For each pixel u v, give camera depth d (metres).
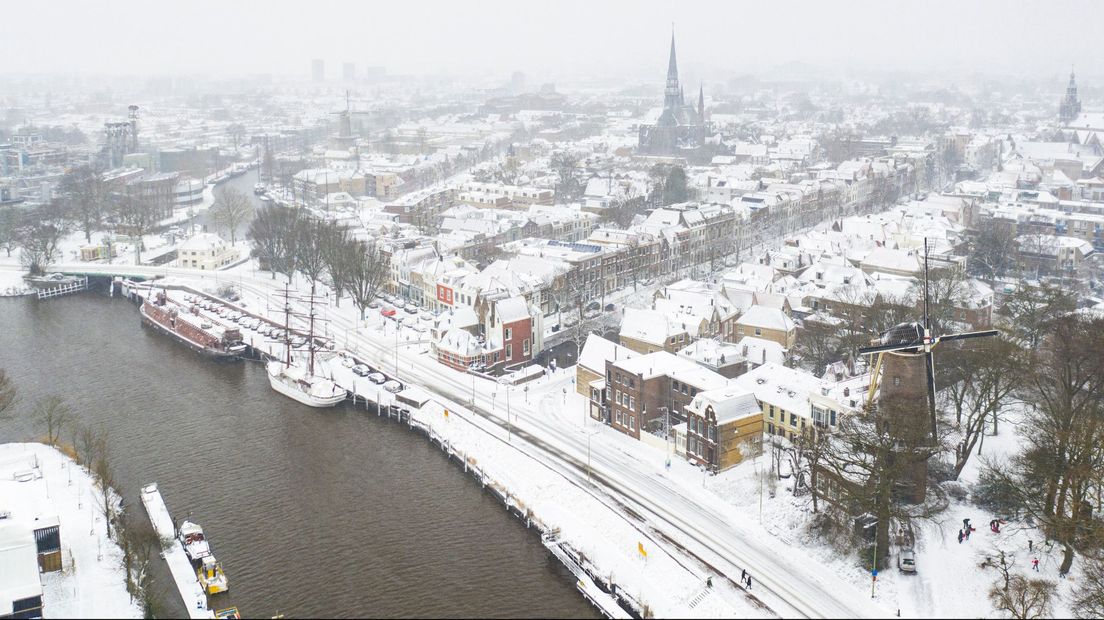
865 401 182.25
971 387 193.25
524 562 165.62
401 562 165.62
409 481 197.00
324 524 178.50
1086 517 156.88
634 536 166.50
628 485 185.62
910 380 168.00
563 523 174.00
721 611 145.25
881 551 154.88
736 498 178.62
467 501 188.25
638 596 150.88
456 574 161.88
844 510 161.75
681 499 179.38
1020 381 186.50
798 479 176.38
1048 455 160.75
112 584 153.88
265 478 197.50
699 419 190.62
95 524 172.38
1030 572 151.50
